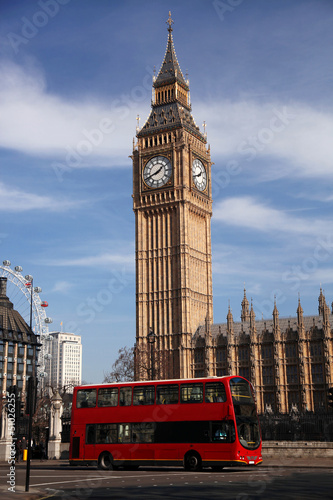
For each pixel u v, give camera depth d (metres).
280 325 137.00
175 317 142.50
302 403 127.81
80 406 56.12
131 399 53.84
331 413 100.75
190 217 149.00
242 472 49.25
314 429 99.50
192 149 150.25
